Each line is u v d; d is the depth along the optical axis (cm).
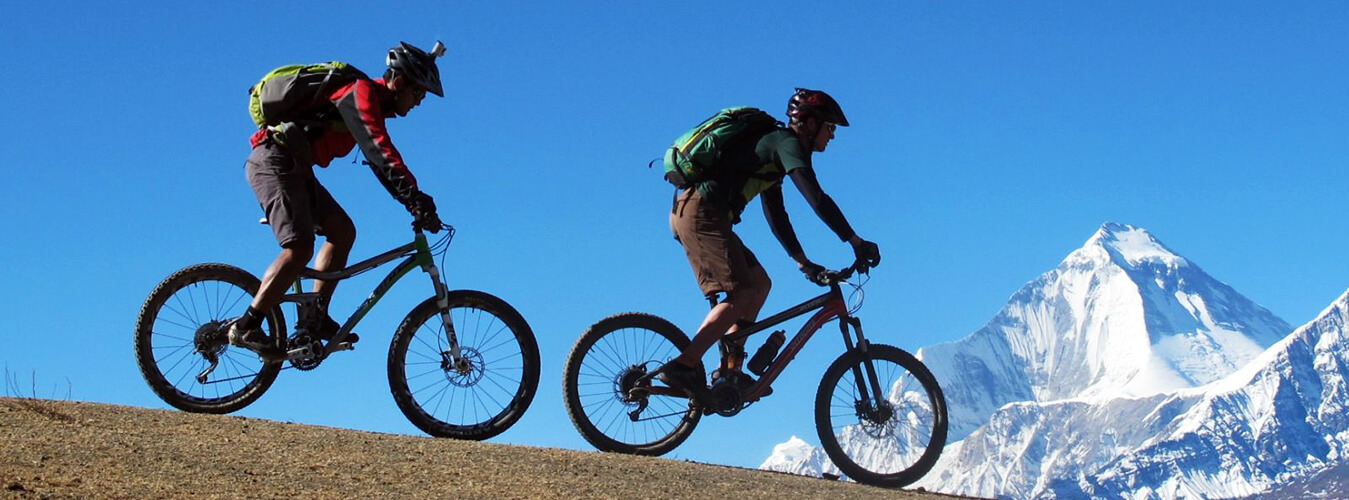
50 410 729
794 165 839
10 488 542
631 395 870
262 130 798
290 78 778
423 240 845
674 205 874
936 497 848
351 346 826
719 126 859
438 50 816
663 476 760
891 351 917
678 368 859
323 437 752
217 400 823
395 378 830
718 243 859
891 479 895
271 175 791
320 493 614
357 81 776
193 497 574
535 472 724
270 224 800
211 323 825
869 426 904
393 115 810
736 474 805
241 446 703
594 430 866
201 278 827
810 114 877
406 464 707
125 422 732
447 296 845
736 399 868
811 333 897
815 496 768
